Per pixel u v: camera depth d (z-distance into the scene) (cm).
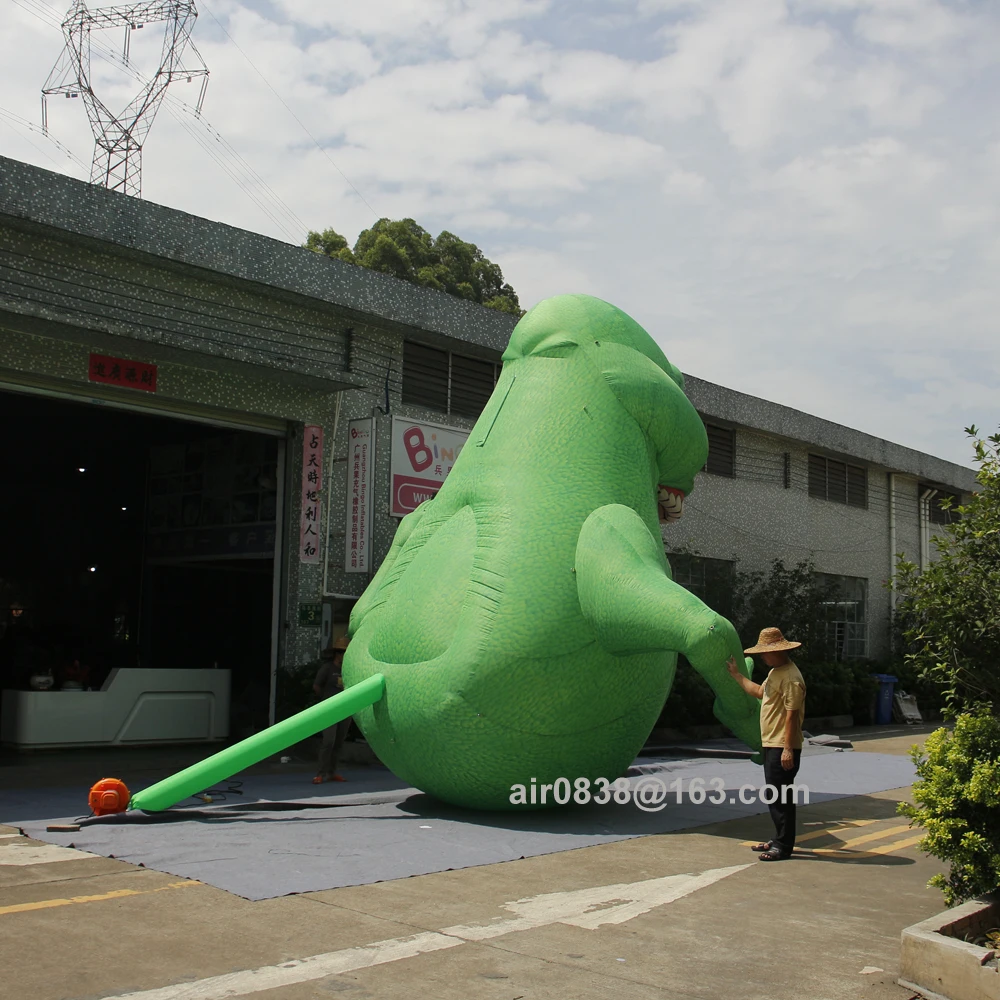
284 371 1198
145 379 1138
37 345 1057
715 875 607
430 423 1406
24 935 452
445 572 761
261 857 609
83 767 1080
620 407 790
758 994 408
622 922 501
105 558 1780
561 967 431
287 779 1006
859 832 771
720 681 673
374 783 970
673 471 842
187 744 1331
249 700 1416
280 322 1254
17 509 1823
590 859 638
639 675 738
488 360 1526
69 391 1097
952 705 604
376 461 1345
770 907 539
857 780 1073
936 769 521
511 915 505
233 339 1193
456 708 709
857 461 2380
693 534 1944
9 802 823
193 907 499
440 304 1421
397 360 1398
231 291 1201
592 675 714
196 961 422
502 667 699
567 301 833
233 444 1534
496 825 735
